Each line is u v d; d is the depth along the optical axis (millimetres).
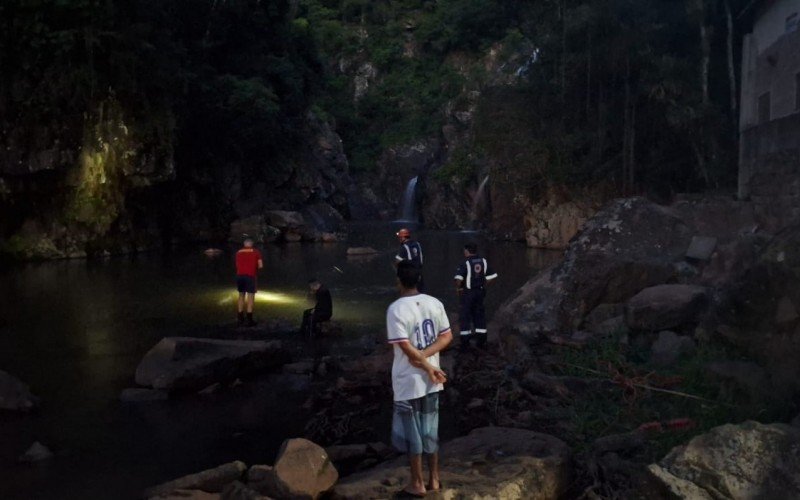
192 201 30906
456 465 5695
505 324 11227
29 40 21484
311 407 8070
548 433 6965
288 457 5219
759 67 17578
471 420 7582
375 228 39688
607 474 5824
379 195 49688
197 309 14305
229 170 32750
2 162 21750
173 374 8539
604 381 8055
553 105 29203
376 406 8055
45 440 7000
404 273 5055
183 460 6496
